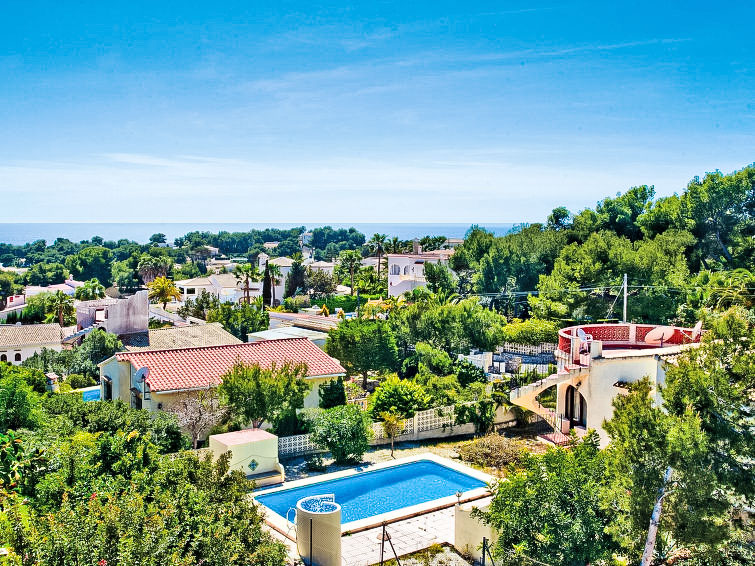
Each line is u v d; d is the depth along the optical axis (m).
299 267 103.00
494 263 60.97
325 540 16.81
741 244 52.91
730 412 13.57
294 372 27.17
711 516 13.51
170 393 27.22
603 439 24.45
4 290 117.69
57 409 24.84
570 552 14.03
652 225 59.88
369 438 28.69
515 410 32.16
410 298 62.72
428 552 18.09
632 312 45.56
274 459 24.28
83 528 11.67
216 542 12.54
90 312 56.62
